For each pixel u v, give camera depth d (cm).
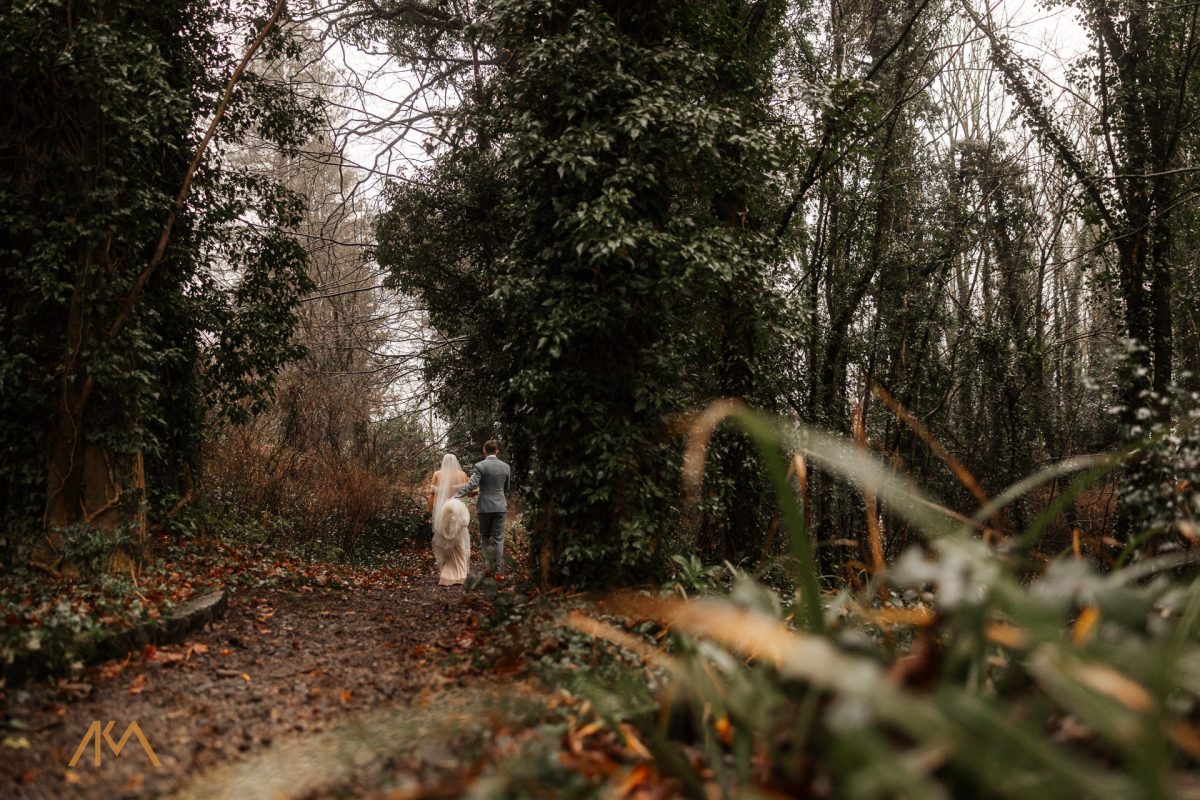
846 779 155
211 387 1169
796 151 1161
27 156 811
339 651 634
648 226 844
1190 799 156
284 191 1208
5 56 788
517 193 956
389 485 1894
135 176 889
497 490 1224
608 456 829
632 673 386
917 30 1844
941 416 2108
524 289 888
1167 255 1556
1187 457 391
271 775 342
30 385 800
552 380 873
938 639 233
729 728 259
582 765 241
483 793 216
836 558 1466
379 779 306
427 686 487
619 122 853
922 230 2002
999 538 258
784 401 1672
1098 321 2133
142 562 834
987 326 2106
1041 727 187
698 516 1124
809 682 221
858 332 1944
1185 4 1457
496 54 1730
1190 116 1574
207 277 1142
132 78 883
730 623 166
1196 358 1712
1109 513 1463
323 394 1972
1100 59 1606
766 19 1269
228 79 1162
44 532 776
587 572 838
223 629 689
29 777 354
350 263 2527
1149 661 176
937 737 142
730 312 1062
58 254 804
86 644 535
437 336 1972
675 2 959
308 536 1556
